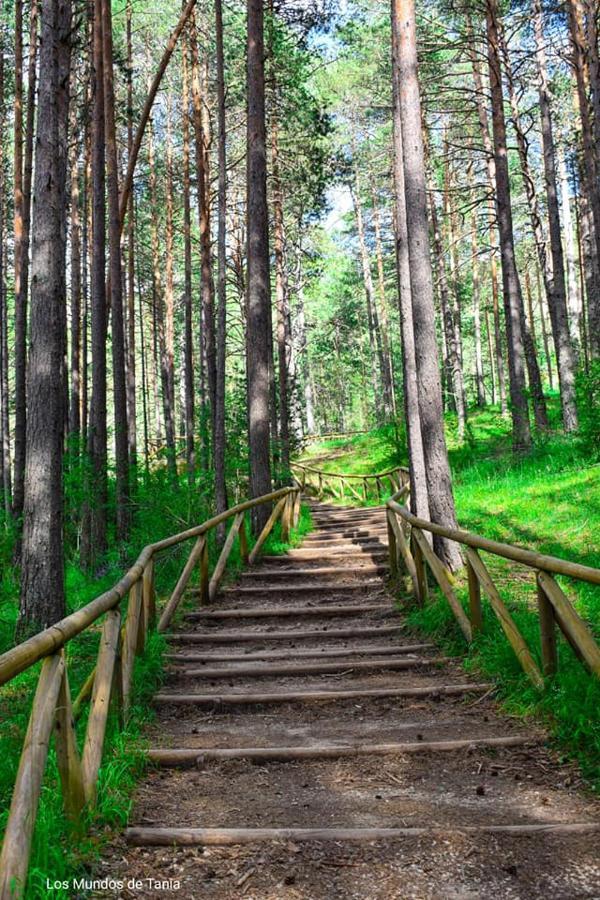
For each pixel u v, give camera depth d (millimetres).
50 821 3326
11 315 36625
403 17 8969
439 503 8742
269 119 22609
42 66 7828
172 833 3547
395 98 12656
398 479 20047
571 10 17469
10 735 4973
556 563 4848
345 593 9820
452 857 3293
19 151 16703
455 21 22703
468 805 3861
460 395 27969
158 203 28578
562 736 4504
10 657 2928
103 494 13969
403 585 9359
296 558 11836
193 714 5812
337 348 53969
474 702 5586
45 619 7609
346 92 34000
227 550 10297
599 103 15117
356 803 3980
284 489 14156
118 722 5016
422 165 8938
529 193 21578
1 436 21922
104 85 14922
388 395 39062
